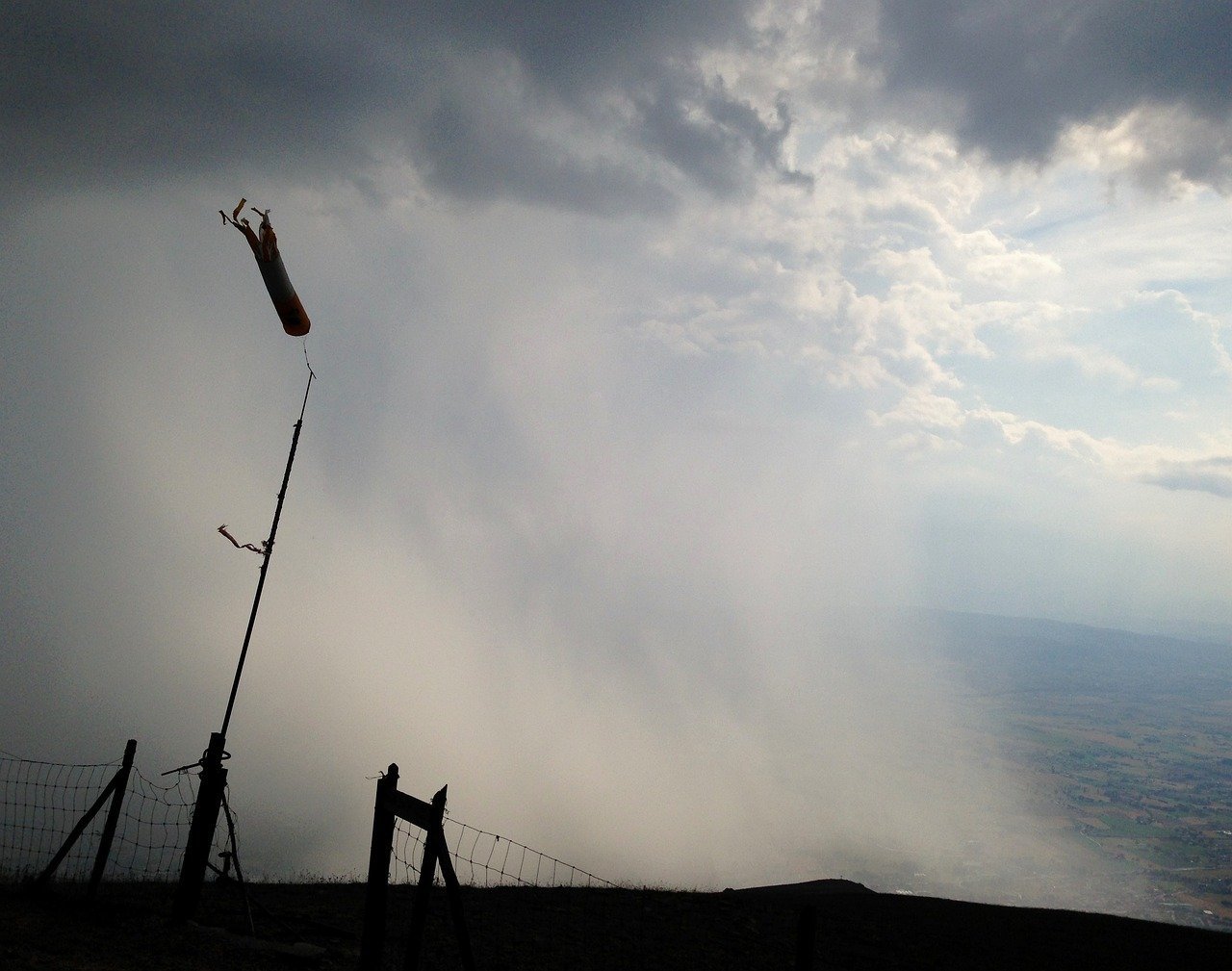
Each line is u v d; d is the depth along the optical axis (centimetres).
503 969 1485
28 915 1363
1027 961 1947
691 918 2009
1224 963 2011
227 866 1547
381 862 1204
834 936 2028
